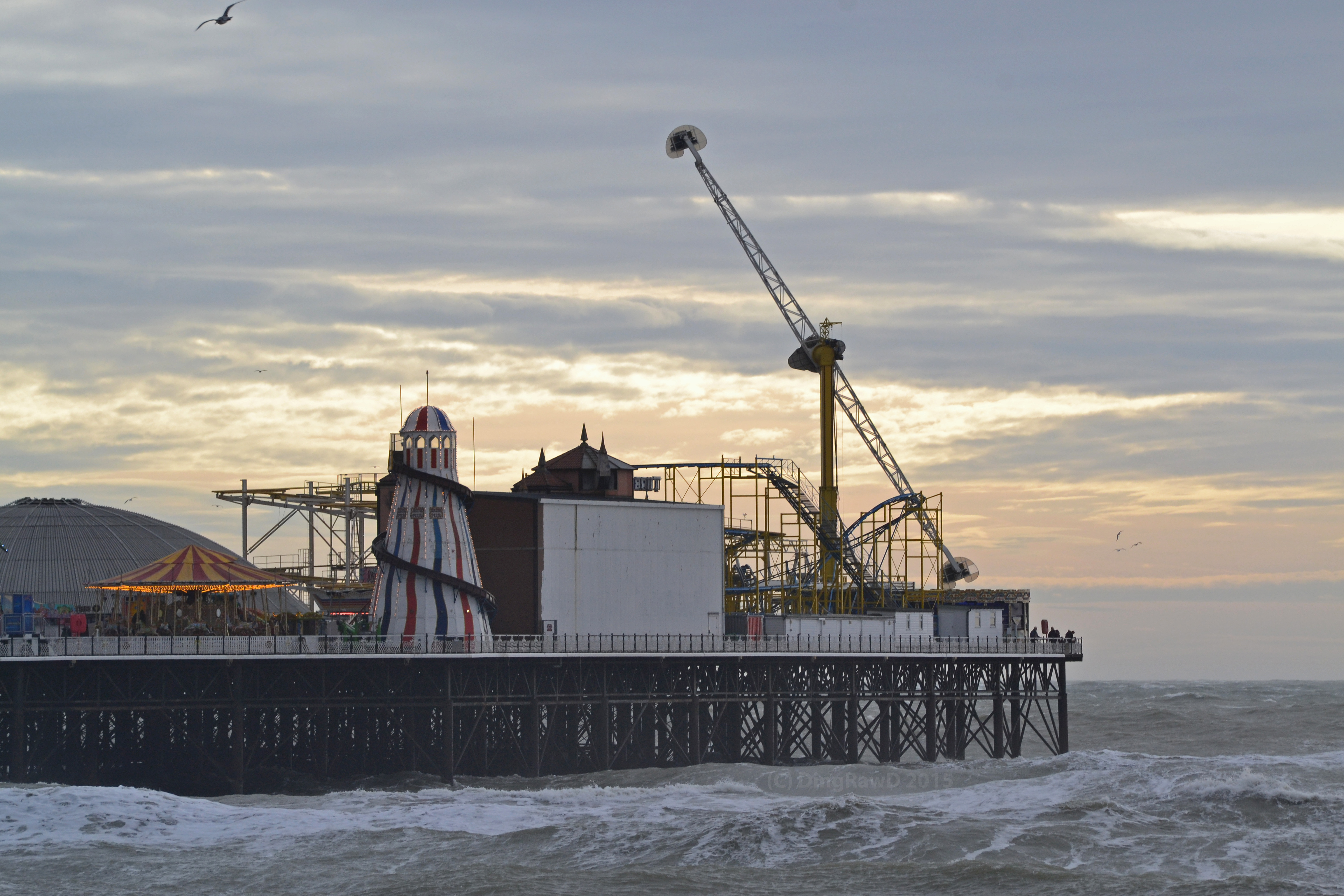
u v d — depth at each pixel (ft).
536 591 467.93
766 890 268.00
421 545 446.60
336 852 299.58
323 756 442.50
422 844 306.14
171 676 429.38
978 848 295.89
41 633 458.09
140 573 438.40
